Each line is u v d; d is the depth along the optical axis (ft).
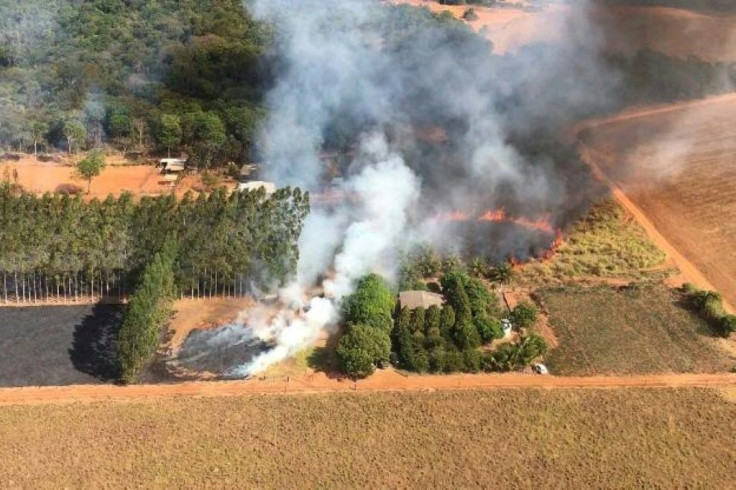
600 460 305.94
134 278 395.55
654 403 336.29
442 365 350.02
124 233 396.98
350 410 325.62
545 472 299.38
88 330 373.61
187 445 303.48
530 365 357.61
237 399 329.93
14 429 307.58
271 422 317.42
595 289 418.10
